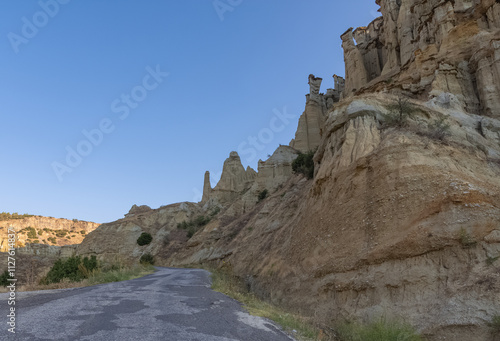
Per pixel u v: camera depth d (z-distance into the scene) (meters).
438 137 17.17
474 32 26.91
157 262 71.62
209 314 9.54
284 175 70.19
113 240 83.88
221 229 62.78
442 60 27.47
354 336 10.43
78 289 14.34
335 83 69.69
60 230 163.00
